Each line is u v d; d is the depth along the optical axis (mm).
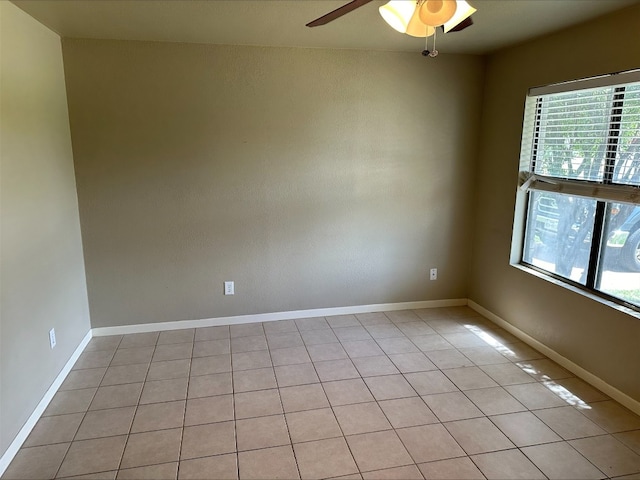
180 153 3420
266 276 3779
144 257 3525
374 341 3473
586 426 2416
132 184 3393
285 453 2207
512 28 2889
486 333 3625
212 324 3762
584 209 2945
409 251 4023
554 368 3047
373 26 2848
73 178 3240
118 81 3232
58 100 3008
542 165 3307
